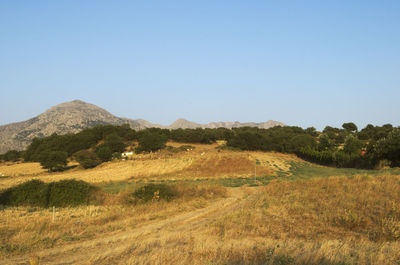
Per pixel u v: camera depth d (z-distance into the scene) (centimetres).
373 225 1506
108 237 1576
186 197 3095
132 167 8331
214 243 1233
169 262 992
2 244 1364
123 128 15212
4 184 6325
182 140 14150
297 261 904
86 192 3091
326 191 2416
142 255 1112
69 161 11531
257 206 2231
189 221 2006
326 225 1564
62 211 2477
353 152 8194
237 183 5300
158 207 2592
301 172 7100
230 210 2366
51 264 1103
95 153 10556
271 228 1572
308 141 11194
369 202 1884
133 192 3089
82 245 1384
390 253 976
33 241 1394
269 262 909
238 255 1038
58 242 1444
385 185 2323
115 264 1056
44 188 3094
